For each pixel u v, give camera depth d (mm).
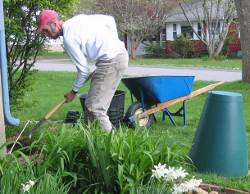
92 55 3879
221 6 23984
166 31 28641
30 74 4926
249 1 9383
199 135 3430
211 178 3273
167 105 5305
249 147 4273
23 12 4629
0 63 3217
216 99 3357
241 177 3375
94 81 3945
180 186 2473
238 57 23922
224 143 3350
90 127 3102
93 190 2750
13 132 4383
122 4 23812
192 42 25172
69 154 2779
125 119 5055
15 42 4715
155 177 2568
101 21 3910
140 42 25094
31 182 2385
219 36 23172
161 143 2840
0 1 3182
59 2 4727
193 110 6758
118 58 3920
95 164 2713
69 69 16125
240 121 3389
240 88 9148
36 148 3076
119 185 2660
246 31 9461
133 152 2672
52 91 9602
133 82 5137
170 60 21781
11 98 4836
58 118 6148
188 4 27797
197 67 16734
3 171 2547
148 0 23969
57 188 2484
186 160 3176
